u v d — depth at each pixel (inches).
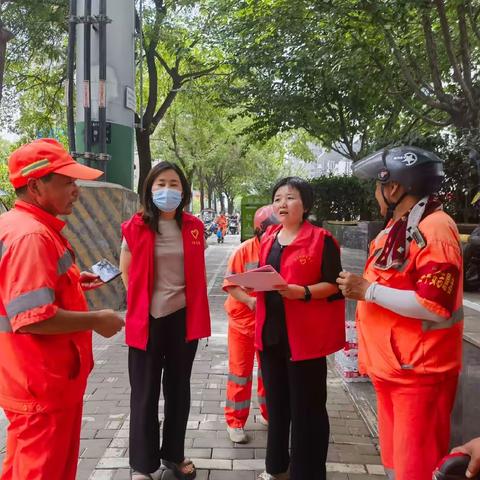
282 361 110.5
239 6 451.8
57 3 493.0
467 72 296.0
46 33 530.0
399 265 82.0
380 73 412.5
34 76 613.9
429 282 77.0
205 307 120.0
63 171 81.0
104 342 237.6
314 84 468.1
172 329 118.0
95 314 79.4
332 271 104.7
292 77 455.8
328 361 213.6
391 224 88.6
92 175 82.6
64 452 80.4
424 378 81.0
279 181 110.3
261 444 137.8
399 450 82.5
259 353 113.1
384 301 81.0
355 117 501.0
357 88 442.3
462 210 257.3
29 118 661.3
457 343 83.0
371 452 134.6
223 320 292.4
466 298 157.6
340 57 400.2
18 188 82.3
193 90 592.4
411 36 365.1
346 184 406.6
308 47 426.3
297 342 103.6
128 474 121.6
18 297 72.5
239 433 138.8
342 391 179.3
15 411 77.4
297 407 106.0
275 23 404.8
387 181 86.1
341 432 146.6
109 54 332.5
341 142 551.8
